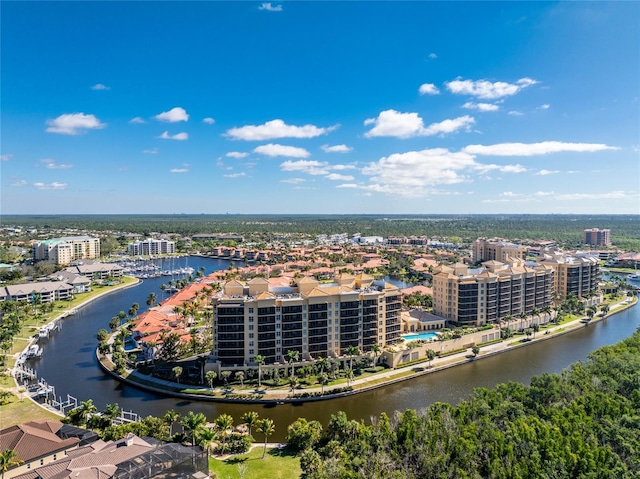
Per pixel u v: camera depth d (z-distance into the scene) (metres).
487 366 199.38
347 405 158.12
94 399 161.00
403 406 158.00
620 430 114.81
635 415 123.38
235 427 138.88
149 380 174.25
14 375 180.75
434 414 125.19
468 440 110.12
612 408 126.50
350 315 190.25
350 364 187.62
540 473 100.12
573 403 129.38
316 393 162.88
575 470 102.69
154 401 159.62
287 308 180.25
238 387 167.00
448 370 194.12
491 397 136.00
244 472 109.38
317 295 184.25
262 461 115.94
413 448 112.00
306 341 183.62
